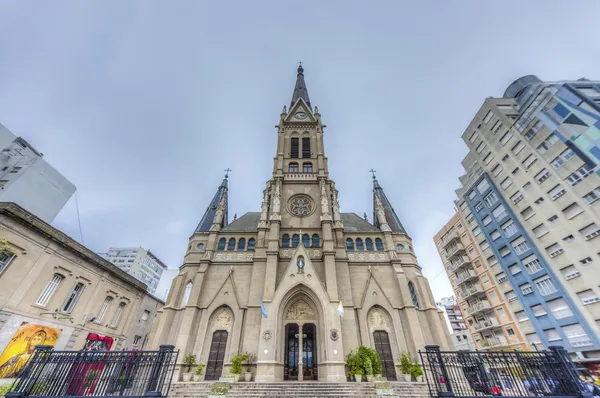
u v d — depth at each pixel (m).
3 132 36.59
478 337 48.19
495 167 45.25
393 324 26.83
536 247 37.75
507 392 13.01
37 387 10.49
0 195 33.72
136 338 36.34
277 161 39.91
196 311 26.91
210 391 18.55
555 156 35.97
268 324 24.06
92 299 25.94
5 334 18.19
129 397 10.31
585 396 10.28
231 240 33.03
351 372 22.12
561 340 33.62
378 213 36.56
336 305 25.30
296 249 28.73
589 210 31.84
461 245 53.22
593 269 31.08
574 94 34.81
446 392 11.18
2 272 18.55
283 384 19.98
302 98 51.56
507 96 50.19
